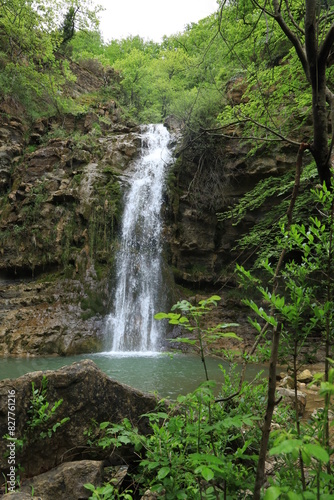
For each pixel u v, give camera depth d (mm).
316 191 1899
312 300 1738
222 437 2031
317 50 3088
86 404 3078
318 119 3059
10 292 14523
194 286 17047
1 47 22109
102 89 28078
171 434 2014
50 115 22141
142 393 3252
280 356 1854
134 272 15773
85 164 18422
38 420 2895
